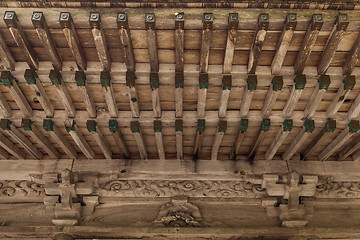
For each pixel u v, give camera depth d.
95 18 5.74
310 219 8.80
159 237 8.38
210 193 9.09
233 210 9.00
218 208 9.02
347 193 9.14
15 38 6.04
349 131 7.64
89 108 7.38
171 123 7.73
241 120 7.60
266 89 7.18
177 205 8.96
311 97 7.23
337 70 6.71
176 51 6.26
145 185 9.16
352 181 9.23
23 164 9.10
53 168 9.05
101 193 9.08
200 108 7.34
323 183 9.09
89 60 6.70
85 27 6.02
